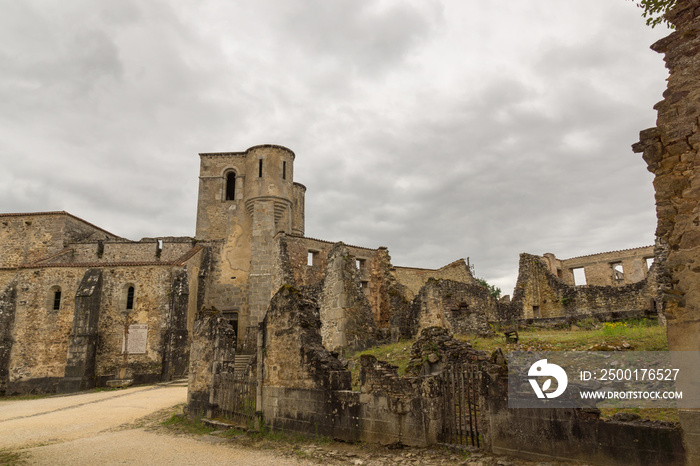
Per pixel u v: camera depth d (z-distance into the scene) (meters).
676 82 7.11
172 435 13.08
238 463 9.58
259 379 13.06
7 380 28.91
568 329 23.03
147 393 23.16
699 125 6.77
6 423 16.36
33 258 37.38
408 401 9.49
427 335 12.23
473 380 8.99
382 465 8.56
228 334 15.36
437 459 8.41
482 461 7.96
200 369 15.57
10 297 30.50
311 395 11.46
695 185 6.70
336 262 24.27
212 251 37.91
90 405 20.14
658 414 9.31
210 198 40.75
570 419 7.42
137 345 29.11
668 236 6.91
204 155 41.81
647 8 8.07
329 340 23.55
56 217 38.34
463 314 24.88
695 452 6.13
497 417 8.30
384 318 29.53
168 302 29.86
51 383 28.55
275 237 31.88
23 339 29.67
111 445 11.91
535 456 7.69
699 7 7.00
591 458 7.08
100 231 43.31
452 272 38.72
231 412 13.88
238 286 37.00
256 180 38.81
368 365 10.51
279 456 10.01
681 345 6.50
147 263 30.77
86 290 29.25
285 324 12.65
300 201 46.19
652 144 7.21
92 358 28.47
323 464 9.12
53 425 15.40
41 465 9.95
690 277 6.55
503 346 16.67
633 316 22.50
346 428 10.52
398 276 36.88
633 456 6.68
